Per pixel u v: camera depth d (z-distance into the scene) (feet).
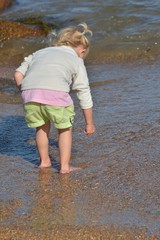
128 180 20.90
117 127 26.50
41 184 20.68
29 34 51.13
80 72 21.71
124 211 18.38
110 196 19.56
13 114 29.71
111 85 35.04
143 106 29.71
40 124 21.74
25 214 18.25
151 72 38.14
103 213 18.26
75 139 25.27
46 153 22.40
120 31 49.78
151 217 17.97
